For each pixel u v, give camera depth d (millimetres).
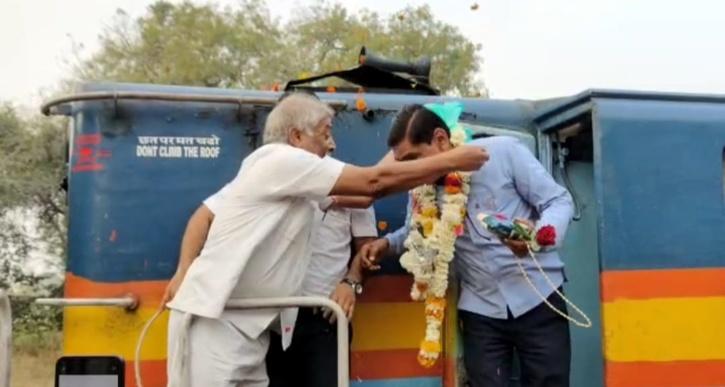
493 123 3895
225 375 2869
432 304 3400
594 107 3570
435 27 17188
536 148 3916
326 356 3305
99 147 3502
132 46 18016
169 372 2910
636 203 3549
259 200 2918
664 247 3547
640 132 3598
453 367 3613
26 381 10312
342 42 18375
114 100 3486
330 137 3225
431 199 3414
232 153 3607
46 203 13266
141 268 3479
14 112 13680
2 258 13141
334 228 3396
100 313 3436
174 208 3533
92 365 3006
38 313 11656
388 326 3668
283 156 2922
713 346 3545
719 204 3645
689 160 3635
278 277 2963
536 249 3193
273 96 3658
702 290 3564
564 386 3389
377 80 4242
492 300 3402
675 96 3713
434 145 3297
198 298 2857
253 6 18812
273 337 3332
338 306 2869
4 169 13172
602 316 3492
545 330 3361
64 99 3471
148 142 3539
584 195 3932
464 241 3422
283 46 18609
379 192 2961
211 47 18281
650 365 3471
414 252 3393
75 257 3492
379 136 3756
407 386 3664
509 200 3393
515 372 3758
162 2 18359
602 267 3488
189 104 3592
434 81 16891
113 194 3488
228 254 2879
